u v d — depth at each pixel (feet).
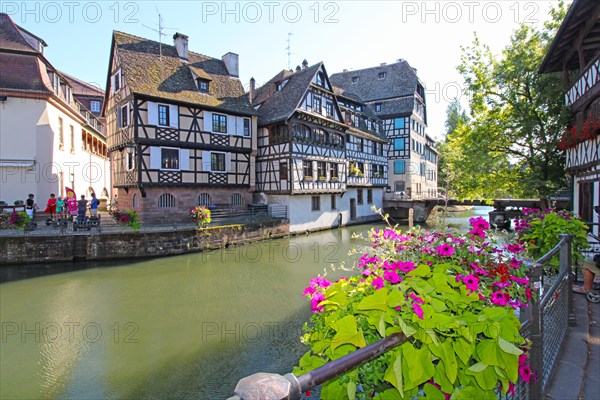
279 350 24.56
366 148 102.73
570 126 39.55
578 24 33.45
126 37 66.80
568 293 13.19
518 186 58.90
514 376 5.44
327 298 6.62
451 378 5.00
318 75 81.15
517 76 55.88
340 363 4.04
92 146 86.94
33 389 20.34
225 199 71.46
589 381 9.43
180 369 22.26
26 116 58.70
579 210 37.86
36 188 59.16
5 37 59.77
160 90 61.87
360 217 99.09
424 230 8.96
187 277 42.22
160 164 61.21
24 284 38.93
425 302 5.48
